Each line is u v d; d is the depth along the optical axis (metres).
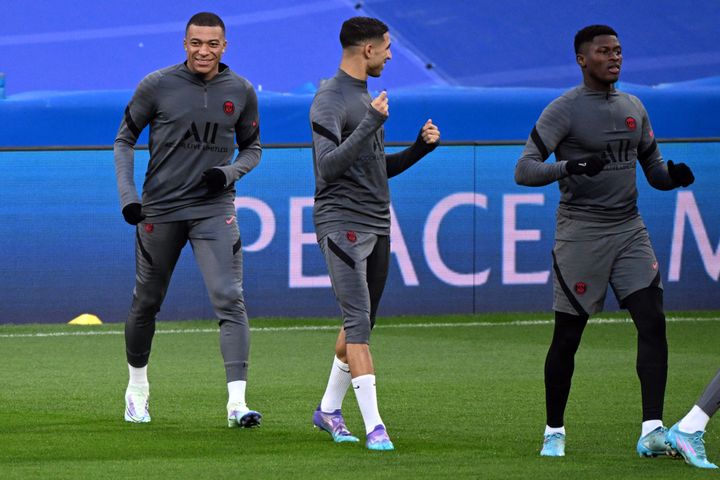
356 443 19.55
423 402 24.17
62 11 58.34
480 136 54.78
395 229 38.88
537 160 18.08
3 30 57.81
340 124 18.91
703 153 39.78
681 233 39.75
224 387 26.20
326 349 32.56
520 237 39.53
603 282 18.23
